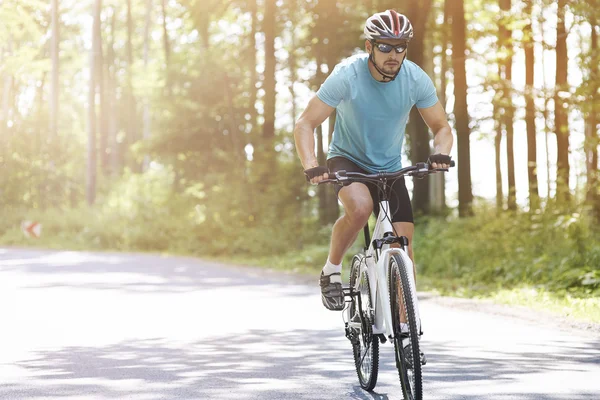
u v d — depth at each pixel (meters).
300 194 28.47
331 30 26.72
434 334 9.03
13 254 27.58
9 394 6.12
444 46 26.73
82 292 14.06
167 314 11.05
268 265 22.89
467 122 22.14
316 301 12.64
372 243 5.86
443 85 32.53
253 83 31.98
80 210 37.84
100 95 44.25
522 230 17.92
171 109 33.25
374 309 5.84
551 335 8.95
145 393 6.14
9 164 42.97
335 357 7.69
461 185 22.05
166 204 33.59
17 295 13.57
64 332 9.42
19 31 50.16
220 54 32.22
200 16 28.23
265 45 29.72
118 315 10.96
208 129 33.03
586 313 10.53
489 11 22.66
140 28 65.38
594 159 21.80
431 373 6.77
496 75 22.56
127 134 65.69
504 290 13.83
